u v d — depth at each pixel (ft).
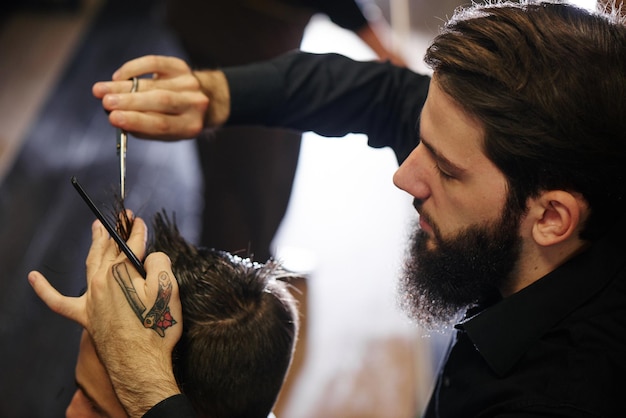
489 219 3.78
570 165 3.56
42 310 8.79
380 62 5.18
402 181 3.94
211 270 3.99
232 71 4.94
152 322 3.74
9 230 9.59
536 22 3.62
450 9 7.46
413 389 8.44
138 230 4.01
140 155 10.46
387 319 9.26
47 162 10.46
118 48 12.26
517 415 3.76
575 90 3.49
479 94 3.57
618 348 3.79
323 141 11.80
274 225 8.21
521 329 3.92
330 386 8.50
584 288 3.88
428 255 4.02
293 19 7.99
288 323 4.11
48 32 12.64
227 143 8.01
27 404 8.11
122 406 3.77
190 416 3.67
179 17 8.02
